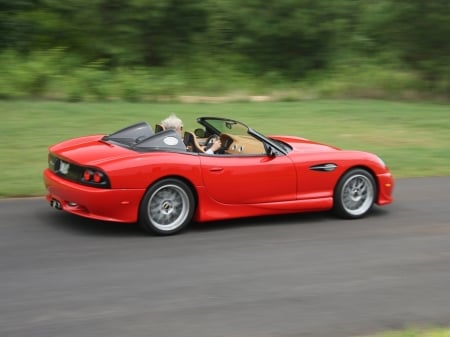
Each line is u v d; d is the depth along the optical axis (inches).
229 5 991.6
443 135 570.9
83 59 888.9
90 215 254.2
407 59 968.3
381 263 242.2
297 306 195.9
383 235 281.3
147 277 215.8
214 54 991.6
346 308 196.1
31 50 879.1
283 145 305.4
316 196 296.2
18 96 679.1
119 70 824.9
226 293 204.7
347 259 245.4
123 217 254.8
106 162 251.9
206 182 267.6
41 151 421.7
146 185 254.4
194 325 178.9
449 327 184.4
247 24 997.8
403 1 943.0
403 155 474.6
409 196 359.9
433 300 205.8
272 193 284.8
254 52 1007.0
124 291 202.2
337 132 559.2
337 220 304.7
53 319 179.0
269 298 201.8
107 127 523.2
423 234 285.1
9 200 312.2
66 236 257.1
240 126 289.1
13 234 257.1
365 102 789.9
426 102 846.5
